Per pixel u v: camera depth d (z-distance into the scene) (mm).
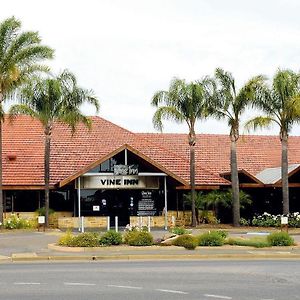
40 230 36594
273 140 53375
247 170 49469
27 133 46031
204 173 44812
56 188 41469
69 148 44656
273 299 12750
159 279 16031
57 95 37438
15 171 42156
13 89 36062
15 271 18125
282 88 39938
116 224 35375
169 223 42562
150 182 41969
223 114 41312
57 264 20719
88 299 12727
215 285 14883
